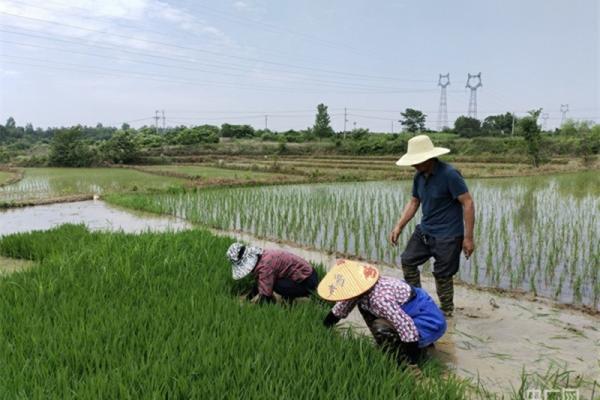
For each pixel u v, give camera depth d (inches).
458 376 162.1
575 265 305.9
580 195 681.6
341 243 395.2
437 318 164.9
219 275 237.9
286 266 213.3
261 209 561.9
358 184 914.7
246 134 3051.2
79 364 143.2
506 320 215.9
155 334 160.2
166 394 126.9
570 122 2114.9
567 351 182.7
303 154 2049.7
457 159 1547.7
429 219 221.1
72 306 185.6
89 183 965.2
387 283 163.3
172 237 315.6
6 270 288.5
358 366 142.6
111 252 277.7
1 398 122.9
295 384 129.4
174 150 1975.9
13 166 1541.6
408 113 3024.1
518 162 1435.8
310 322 179.0
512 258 334.6
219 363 140.6
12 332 167.3
